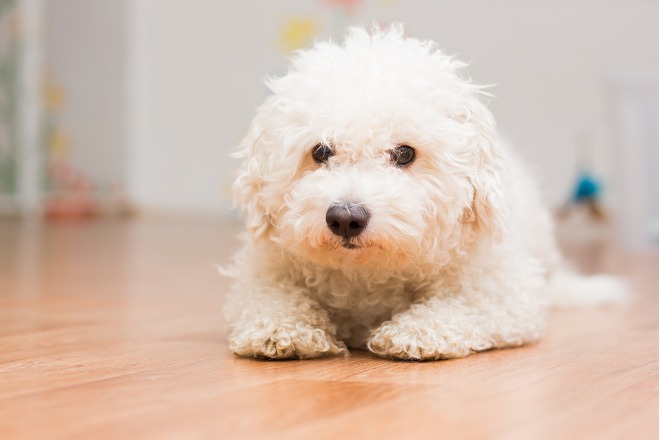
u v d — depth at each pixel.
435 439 0.89
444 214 1.39
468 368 1.29
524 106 5.80
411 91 1.39
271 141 1.44
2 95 6.61
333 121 1.34
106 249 3.97
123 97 7.27
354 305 1.50
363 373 1.25
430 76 1.42
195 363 1.34
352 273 1.43
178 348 1.49
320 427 0.94
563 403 1.06
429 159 1.38
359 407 1.03
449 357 1.37
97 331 1.69
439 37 5.99
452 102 1.41
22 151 6.64
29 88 6.64
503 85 5.84
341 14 6.43
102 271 2.98
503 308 1.48
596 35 5.62
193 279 2.74
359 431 0.92
